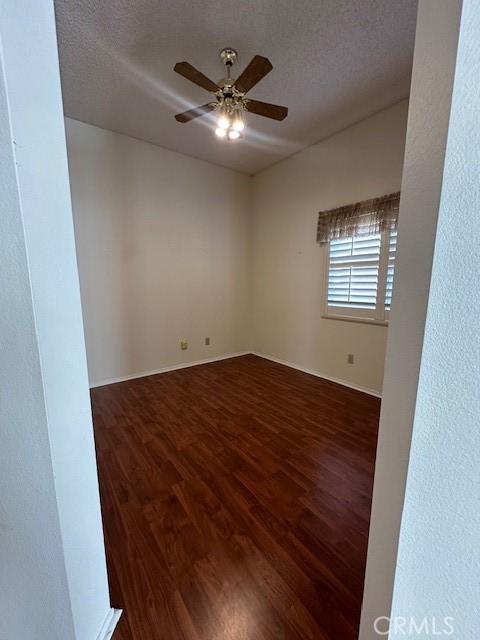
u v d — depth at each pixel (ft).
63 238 2.31
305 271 11.53
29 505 2.14
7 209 1.81
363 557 3.87
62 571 2.35
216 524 4.39
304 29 5.67
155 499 4.91
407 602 1.89
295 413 8.11
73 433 2.48
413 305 1.62
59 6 5.13
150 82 7.22
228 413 8.11
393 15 5.36
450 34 1.32
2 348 1.91
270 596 3.38
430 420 1.64
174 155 11.25
